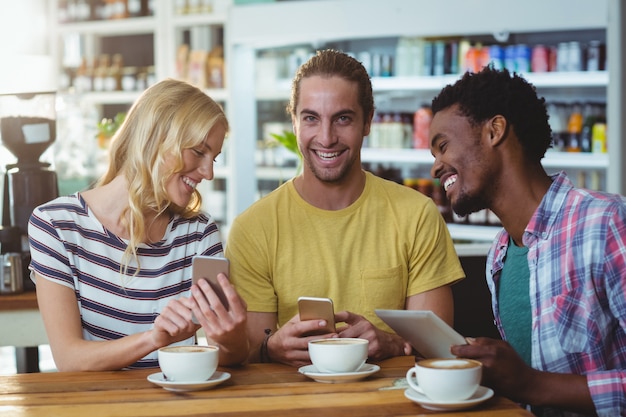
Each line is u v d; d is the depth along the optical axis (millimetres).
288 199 2139
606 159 4477
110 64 6598
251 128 5227
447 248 2178
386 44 5188
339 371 1638
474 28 4430
